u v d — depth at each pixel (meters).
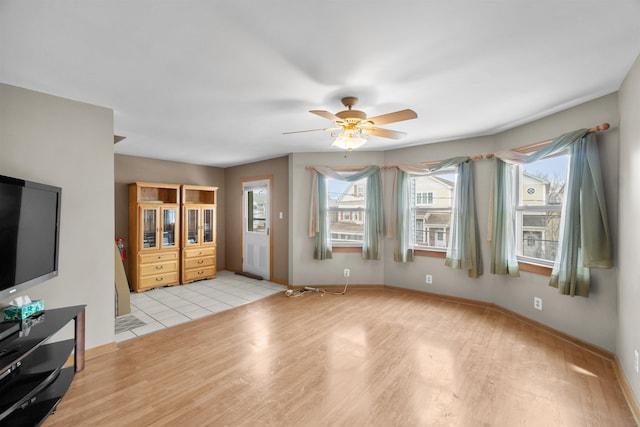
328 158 4.68
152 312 3.67
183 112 2.80
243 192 5.80
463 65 1.94
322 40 1.66
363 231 4.62
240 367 2.38
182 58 1.84
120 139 3.79
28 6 1.34
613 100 2.38
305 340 2.86
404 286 4.43
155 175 5.20
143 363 2.44
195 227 5.30
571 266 2.59
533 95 2.43
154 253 4.75
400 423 1.76
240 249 5.92
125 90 2.30
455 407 1.89
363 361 2.46
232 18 1.46
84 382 2.17
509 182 3.36
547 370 2.31
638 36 1.63
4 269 1.73
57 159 2.37
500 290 3.59
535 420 1.78
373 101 2.55
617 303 2.37
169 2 1.33
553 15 1.46
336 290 4.57
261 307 3.84
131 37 1.61
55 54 1.78
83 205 2.50
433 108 2.73
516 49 1.76
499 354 2.56
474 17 1.46
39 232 2.03
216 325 3.25
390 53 1.80
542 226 3.12
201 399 1.98
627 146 2.09
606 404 1.93
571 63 1.93
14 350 1.61
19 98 2.20
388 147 4.37
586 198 2.46
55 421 1.77
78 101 2.49
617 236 2.33
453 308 3.73
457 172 3.84
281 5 1.37
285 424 1.75
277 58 1.85
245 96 2.43
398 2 1.35
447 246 4.02
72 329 2.47
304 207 4.71
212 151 4.60
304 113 2.84
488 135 3.66
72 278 2.43
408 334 2.98
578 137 2.54
